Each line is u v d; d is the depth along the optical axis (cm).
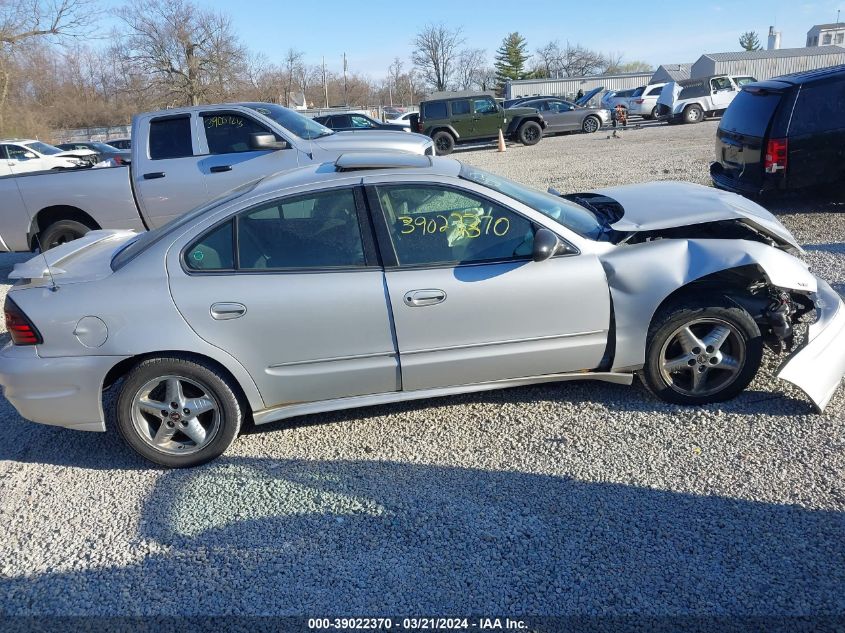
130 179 733
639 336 375
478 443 373
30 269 372
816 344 372
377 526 309
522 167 1569
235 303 352
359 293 355
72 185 733
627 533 293
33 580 292
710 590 259
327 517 318
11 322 358
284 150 725
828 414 373
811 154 781
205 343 353
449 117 2227
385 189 366
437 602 263
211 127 738
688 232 414
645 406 397
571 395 418
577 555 282
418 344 365
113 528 323
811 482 316
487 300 361
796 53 4622
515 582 270
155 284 354
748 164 825
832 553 272
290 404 378
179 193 728
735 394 391
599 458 349
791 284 365
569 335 374
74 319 351
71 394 358
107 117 5566
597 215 420
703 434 363
